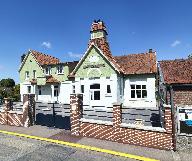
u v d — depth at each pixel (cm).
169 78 1656
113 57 2830
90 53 2480
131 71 2480
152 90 2381
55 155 962
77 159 917
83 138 1216
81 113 1309
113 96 2308
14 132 1341
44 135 1270
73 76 2650
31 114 1525
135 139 1101
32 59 3803
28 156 945
